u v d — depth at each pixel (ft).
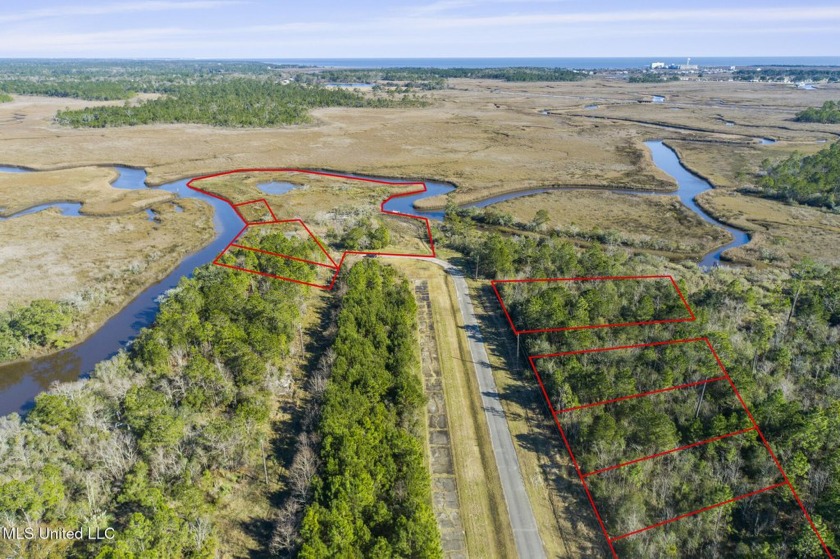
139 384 216.13
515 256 343.05
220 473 185.78
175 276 357.20
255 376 216.74
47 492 156.25
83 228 428.56
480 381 241.76
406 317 267.39
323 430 182.50
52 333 270.67
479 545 166.91
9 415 211.20
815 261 374.02
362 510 159.94
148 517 159.12
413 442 186.70
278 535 159.94
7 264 358.23
